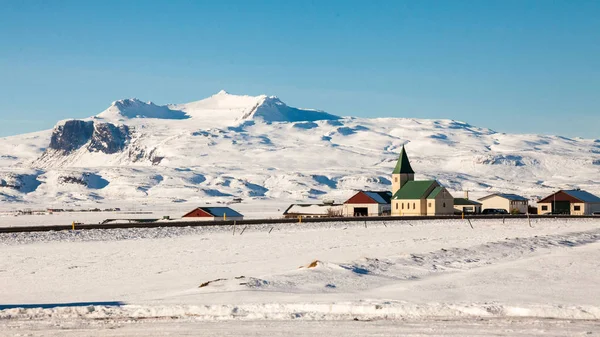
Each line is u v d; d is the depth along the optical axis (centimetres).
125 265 5466
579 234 8225
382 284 3931
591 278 4103
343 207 15388
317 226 10144
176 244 7300
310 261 5412
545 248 6450
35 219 15875
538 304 2991
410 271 4522
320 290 3628
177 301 3241
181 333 2531
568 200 15212
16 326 2722
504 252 5988
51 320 2841
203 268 5112
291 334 2480
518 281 3975
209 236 8369
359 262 4728
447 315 2825
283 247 6844
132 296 3684
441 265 4934
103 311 2991
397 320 2727
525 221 11712
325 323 2675
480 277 4138
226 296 3372
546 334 2422
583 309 2844
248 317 2811
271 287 3706
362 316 2811
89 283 4447
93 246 7088
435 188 14900
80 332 2588
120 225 9400
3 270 5191
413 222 11231
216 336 2469
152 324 2720
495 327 2566
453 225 10544
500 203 16200
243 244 7256
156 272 4975
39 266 5441
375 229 9625
